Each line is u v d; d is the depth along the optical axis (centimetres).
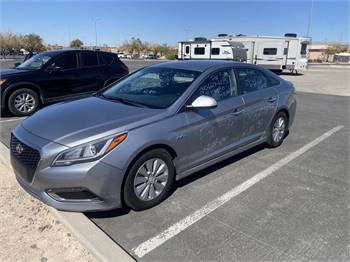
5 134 599
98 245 277
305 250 280
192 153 373
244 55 2609
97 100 409
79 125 320
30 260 267
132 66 2978
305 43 2559
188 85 384
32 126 336
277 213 338
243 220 324
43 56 838
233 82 440
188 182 407
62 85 816
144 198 334
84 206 301
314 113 875
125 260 260
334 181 420
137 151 312
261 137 498
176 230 306
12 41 7025
